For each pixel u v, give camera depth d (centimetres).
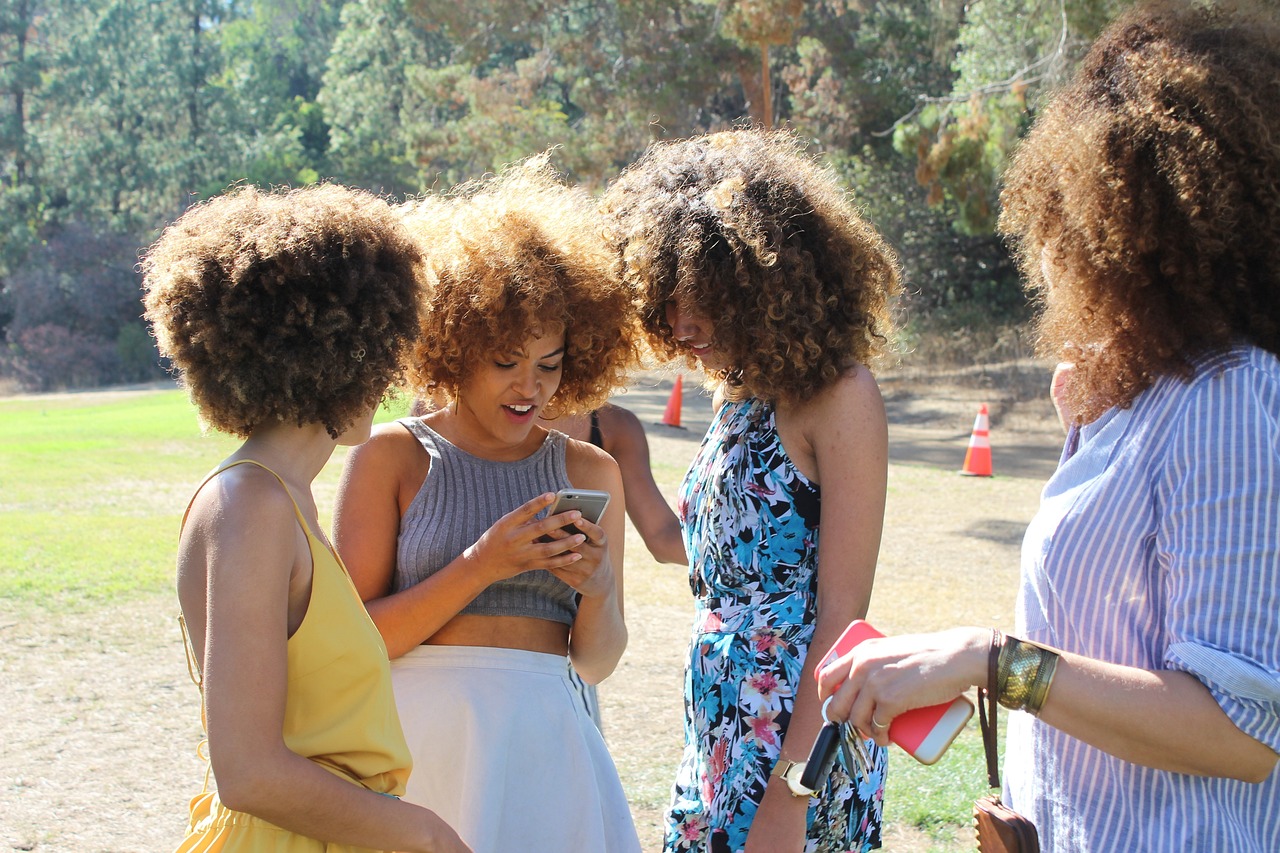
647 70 2350
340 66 4762
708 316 228
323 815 167
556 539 226
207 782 188
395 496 246
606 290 248
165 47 4891
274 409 178
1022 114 1664
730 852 219
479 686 234
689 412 2044
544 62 2644
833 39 2491
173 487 1121
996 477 1339
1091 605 161
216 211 181
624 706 546
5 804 421
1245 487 146
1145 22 171
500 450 255
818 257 222
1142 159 160
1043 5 1552
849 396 215
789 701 217
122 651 611
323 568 177
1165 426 157
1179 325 158
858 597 210
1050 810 170
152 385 3559
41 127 4747
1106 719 148
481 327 236
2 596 704
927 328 2498
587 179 2431
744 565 224
